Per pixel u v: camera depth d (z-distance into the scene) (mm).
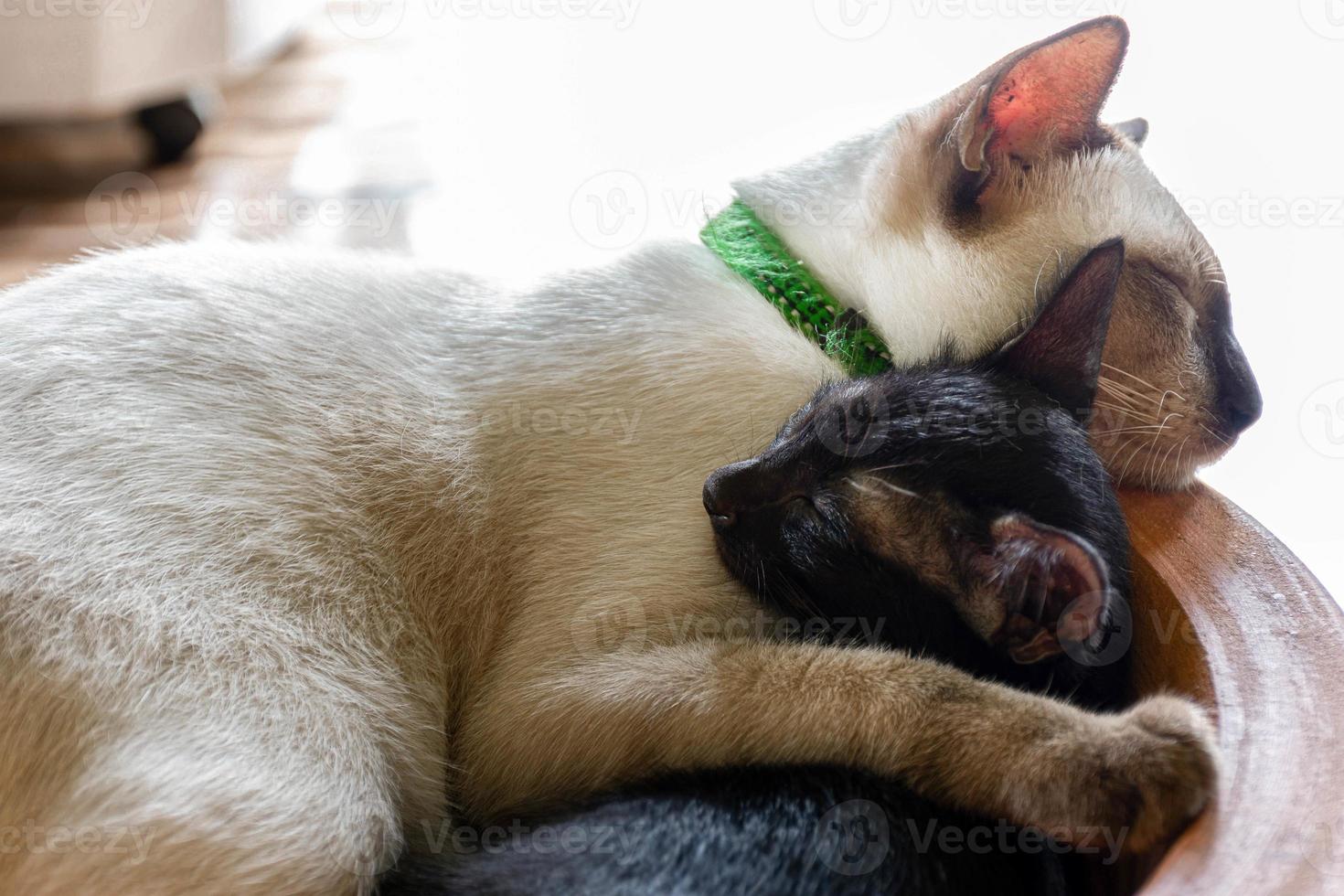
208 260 584
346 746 514
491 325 583
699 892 466
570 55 909
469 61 981
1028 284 580
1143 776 470
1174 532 543
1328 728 473
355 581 538
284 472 538
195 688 499
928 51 781
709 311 578
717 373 566
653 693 520
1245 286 678
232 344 554
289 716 507
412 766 535
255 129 1048
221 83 1154
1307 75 691
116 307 555
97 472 518
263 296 570
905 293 581
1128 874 480
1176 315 583
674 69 856
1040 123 588
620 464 558
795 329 581
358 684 527
